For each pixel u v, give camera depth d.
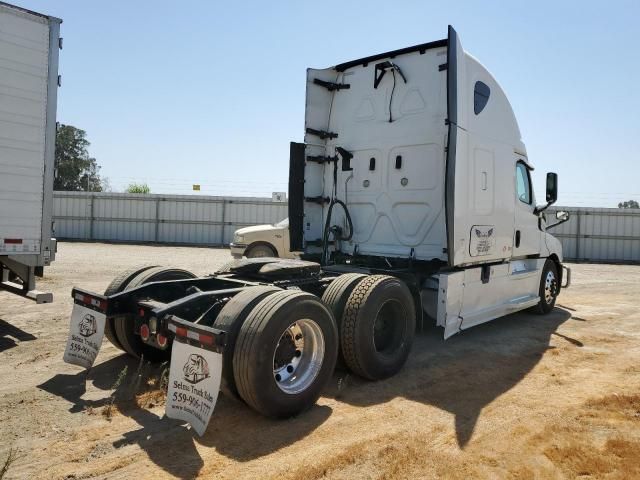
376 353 4.87
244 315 3.86
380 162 6.70
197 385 3.53
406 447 3.52
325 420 3.97
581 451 3.52
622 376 5.30
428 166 6.28
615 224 25.06
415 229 6.40
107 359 5.33
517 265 7.59
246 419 3.93
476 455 3.45
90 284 10.73
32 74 6.45
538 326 7.77
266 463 3.24
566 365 5.68
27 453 3.29
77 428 3.68
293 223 6.89
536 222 8.02
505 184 6.96
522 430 3.87
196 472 3.10
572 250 25.45
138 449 3.39
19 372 4.89
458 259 5.75
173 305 4.04
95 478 3.00
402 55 6.56
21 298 8.68
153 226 28.14
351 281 5.02
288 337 4.06
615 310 9.43
